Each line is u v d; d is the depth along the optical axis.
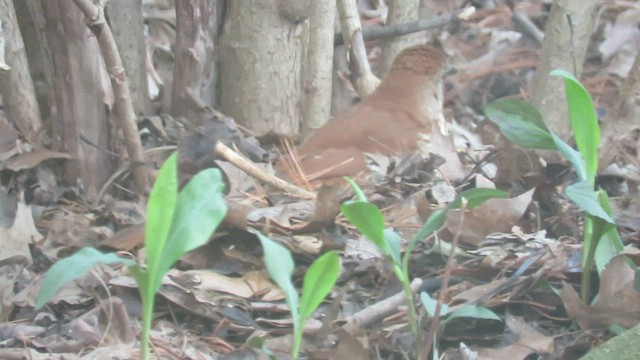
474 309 6.33
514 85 14.06
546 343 6.70
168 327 7.07
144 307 5.43
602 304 6.67
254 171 8.79
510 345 6.76
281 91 11.12
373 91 10.73
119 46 10.65
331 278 5.55
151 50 13.84
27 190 9.51
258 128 11.12
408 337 6.60
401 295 6.79
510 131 6.81
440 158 9.38
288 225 7.88
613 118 9.98
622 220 8.20
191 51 10.61
